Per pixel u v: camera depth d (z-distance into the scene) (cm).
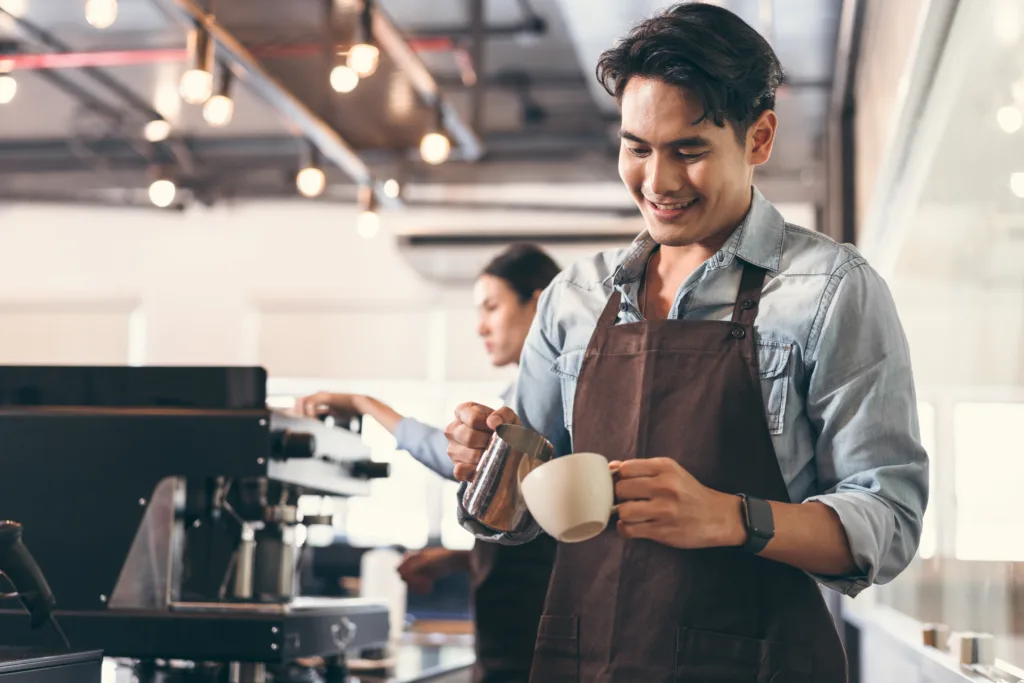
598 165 706
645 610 129
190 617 196
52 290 805
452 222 773
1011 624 184
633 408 133
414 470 775
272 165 753
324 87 421
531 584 231
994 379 198
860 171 459
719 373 130
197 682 212
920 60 234
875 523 120
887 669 348
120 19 580
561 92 677
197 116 711
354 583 575
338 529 772
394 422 230
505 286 263
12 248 813
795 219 716
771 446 127
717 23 123
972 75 209
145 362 791
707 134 123
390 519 771
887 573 126
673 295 140
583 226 734
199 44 375
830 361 127
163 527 200
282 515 219
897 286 354
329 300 781
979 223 209
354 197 769
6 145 767
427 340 771
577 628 133
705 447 128
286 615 196
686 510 114
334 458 233
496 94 673
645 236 142
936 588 266
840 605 476
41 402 208
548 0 560
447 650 328
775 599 127
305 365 779
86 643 197
